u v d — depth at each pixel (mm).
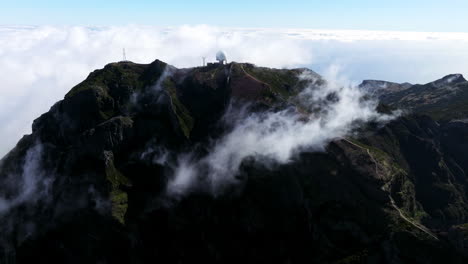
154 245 123500
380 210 111625
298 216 118312
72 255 124375
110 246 120750
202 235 123875
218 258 121312
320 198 116500
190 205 127125
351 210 113250
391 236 105375
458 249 100312
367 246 107500
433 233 108000
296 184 119250
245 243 121250
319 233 113562
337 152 121875
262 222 120625
